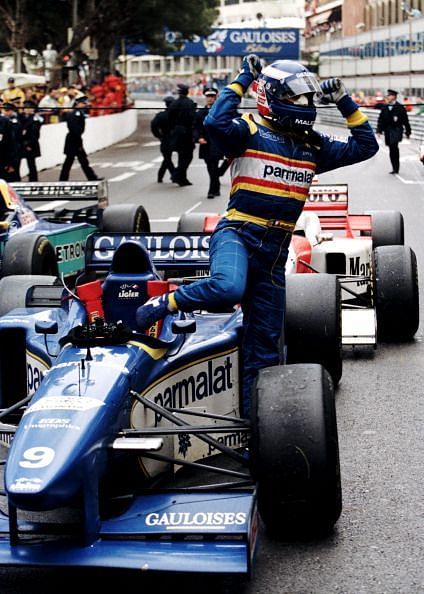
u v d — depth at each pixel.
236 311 9.09
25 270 13.23
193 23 83.06
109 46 77.88
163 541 6.33
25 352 8.85
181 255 11.54
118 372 6.98
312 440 6.70
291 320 10.08
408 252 12.87
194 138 30.39
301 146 7.80
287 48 111.50
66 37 74.56
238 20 157.12
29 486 5.98
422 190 31.75
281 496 6.73
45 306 9.70
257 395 6.90
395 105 36.59
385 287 12.59
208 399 8.16
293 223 7.91
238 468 8.15
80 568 6.15
